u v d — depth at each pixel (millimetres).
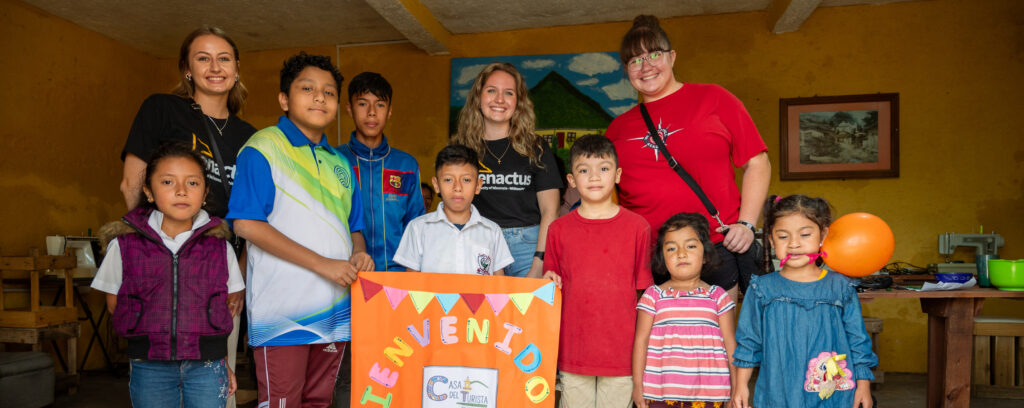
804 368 1977
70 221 4992
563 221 2268
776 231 2080
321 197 2096
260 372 2002
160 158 1958
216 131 2438
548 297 2098
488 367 2082
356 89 2803
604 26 5336
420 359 2082
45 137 4777
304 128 2133
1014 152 4750
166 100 2348
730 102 2348
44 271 4410
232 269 2102
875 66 4949
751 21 5121
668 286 2178
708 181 2355
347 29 5457
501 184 2580
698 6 4988
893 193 4926
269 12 5012
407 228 2416
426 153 5648
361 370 2051
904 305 4922
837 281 2045
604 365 2123
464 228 2348
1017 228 4730
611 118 5270
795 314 2014
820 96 4996
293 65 2127
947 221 4844
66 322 4199
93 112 5262
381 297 2080
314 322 2023
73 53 5062
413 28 4934
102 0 4648
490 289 2113
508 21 5273
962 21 4836
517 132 2598
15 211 4508
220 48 2414
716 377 2074
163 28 5266
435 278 2113
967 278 2840
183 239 1993
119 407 3916
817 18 5027
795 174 5020
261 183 1958
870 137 4926
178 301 1943
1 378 3449
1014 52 4754
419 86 5688
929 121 4879
